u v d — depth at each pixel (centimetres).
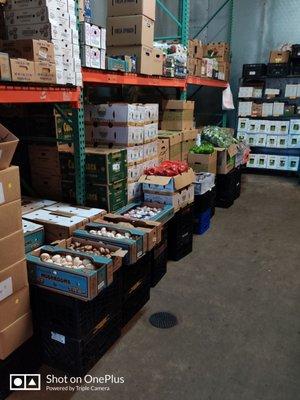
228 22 632
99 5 509
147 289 228
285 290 248
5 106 279
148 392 161
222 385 165
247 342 194
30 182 284
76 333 162
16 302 157
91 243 193
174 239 285
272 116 594
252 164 623
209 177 354
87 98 366
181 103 403
